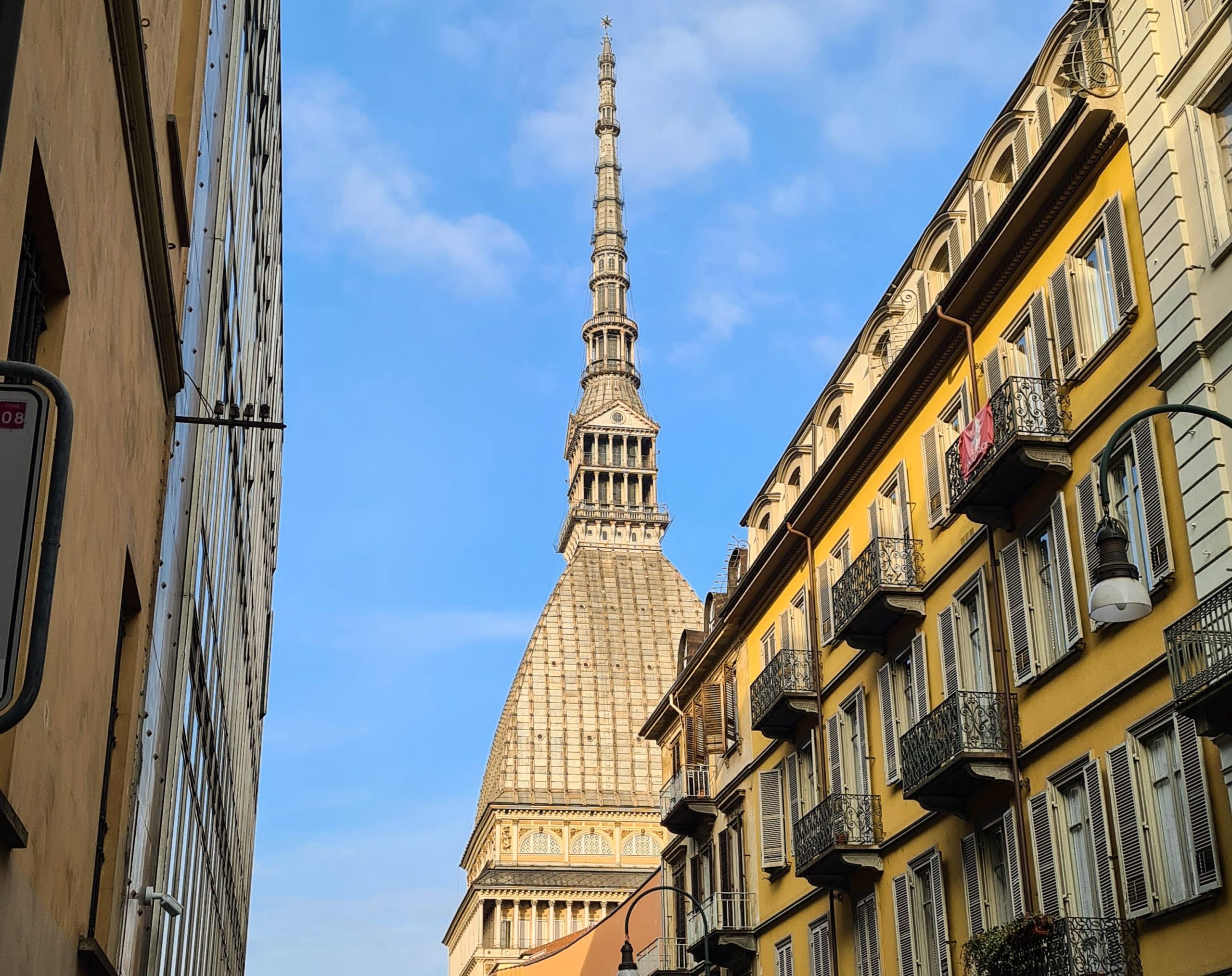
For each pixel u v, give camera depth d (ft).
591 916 526.16
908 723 112.78
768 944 143.33
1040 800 87.51
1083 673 83.82
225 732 131.85
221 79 88.33
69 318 38.55
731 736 161.27
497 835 548.31
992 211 103.19
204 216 81.00
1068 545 85.92
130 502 54.39
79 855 45.93
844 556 127.65
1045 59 94.94
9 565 22.76
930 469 108.06
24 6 22.44
